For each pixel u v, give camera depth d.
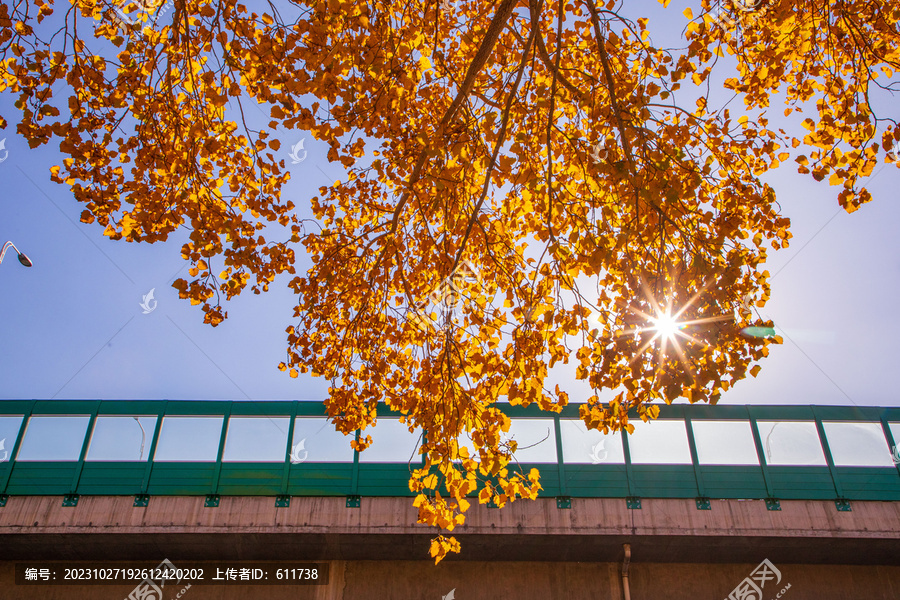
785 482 13.48
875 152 5.91
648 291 5.52
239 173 6.66
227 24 5.63
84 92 5.64
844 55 6.55
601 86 6.62
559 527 13.00
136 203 6.11
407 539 13.15
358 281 7.88
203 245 5.80
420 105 7.36
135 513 13.05
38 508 13.02
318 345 8.03
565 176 6.65
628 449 13.88
